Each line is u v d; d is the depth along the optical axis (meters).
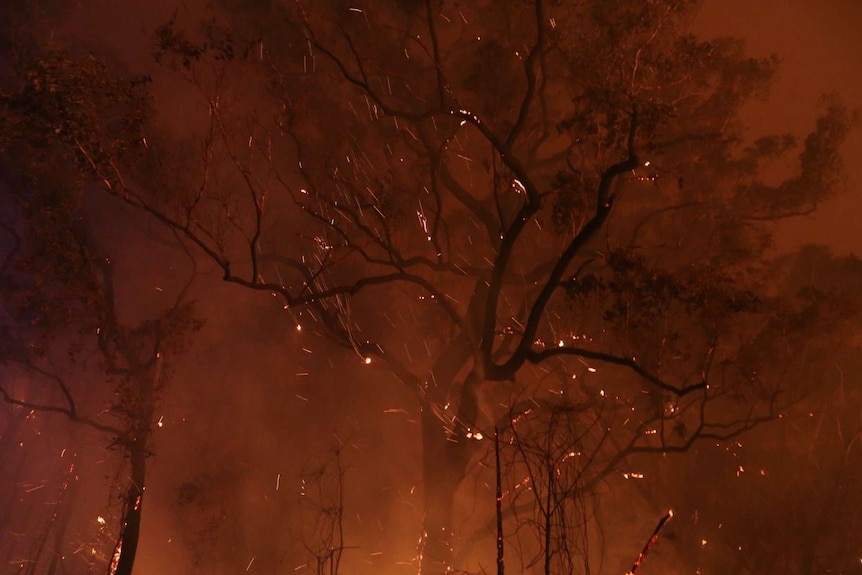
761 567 12.73
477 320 11.34
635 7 10.18
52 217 11.21
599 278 9.48
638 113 9.17
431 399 11.44
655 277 9.39
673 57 10.31
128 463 15.14
